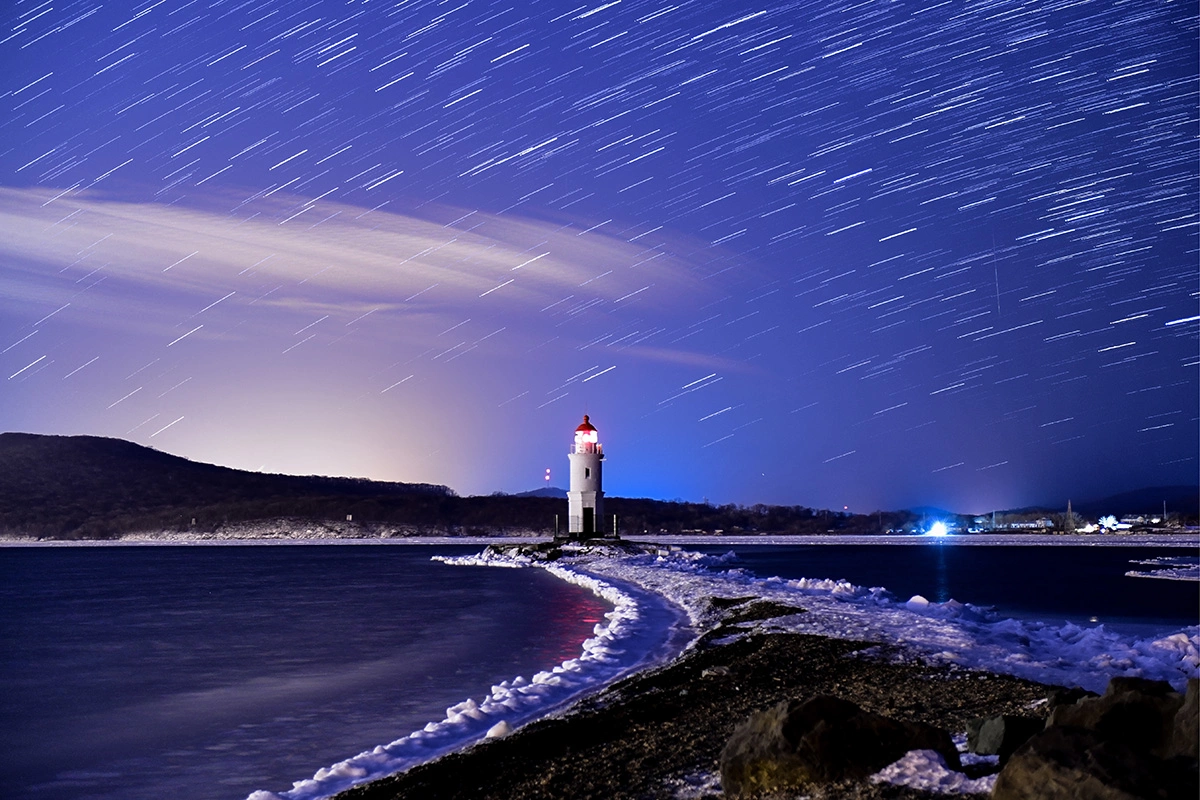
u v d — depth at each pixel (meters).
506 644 26.95
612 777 11.45
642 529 190.50
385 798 11.30
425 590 48.19
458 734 15.09
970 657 19.98
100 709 18.73
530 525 179.88
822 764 9.38
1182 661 20.27
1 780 13.84
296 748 15.45
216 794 13.11
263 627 32.69
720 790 10.40
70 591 53.12
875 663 19.39
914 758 9.39
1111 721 9.16
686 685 17.73
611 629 27.53
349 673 22.38
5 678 22.58
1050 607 38.34
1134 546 124.19
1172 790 7.08
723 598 34.88
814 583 40.09
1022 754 7.79
